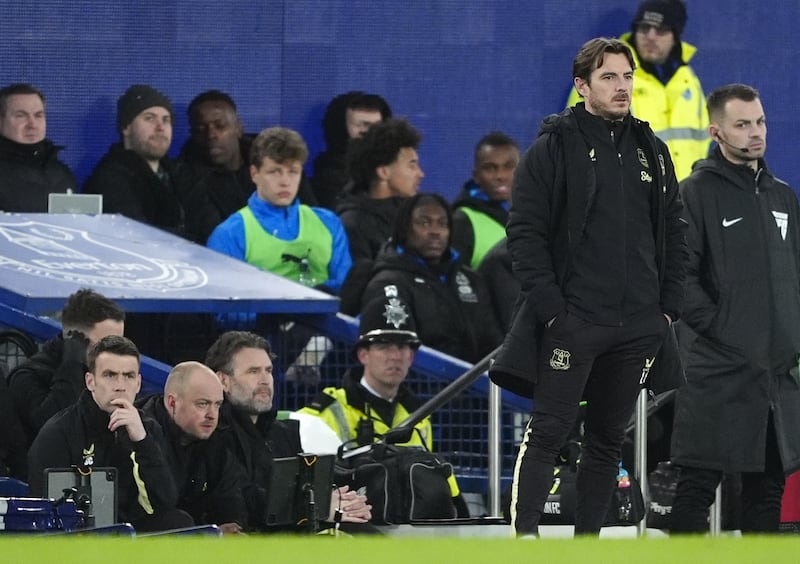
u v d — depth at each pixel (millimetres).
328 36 48531
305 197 44156
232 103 44438
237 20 47781
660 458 35250
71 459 29391
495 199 44688
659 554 16141
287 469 29188
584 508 28062
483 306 40281
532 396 28047
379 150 42906
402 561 15430
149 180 43188
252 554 15734
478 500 36500
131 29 46938
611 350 27359
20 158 42125
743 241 32375
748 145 32312
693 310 32281
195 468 30750
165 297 36062
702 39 50750
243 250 40844
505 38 49750
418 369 37250
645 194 27422
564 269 27125
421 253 39500
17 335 34469
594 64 27219
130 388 29625
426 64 49250
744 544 16859
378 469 32125
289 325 38750
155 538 17828
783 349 32500
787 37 51156
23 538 17688
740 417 32219
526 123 49938
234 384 31609
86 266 37250
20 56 46250
